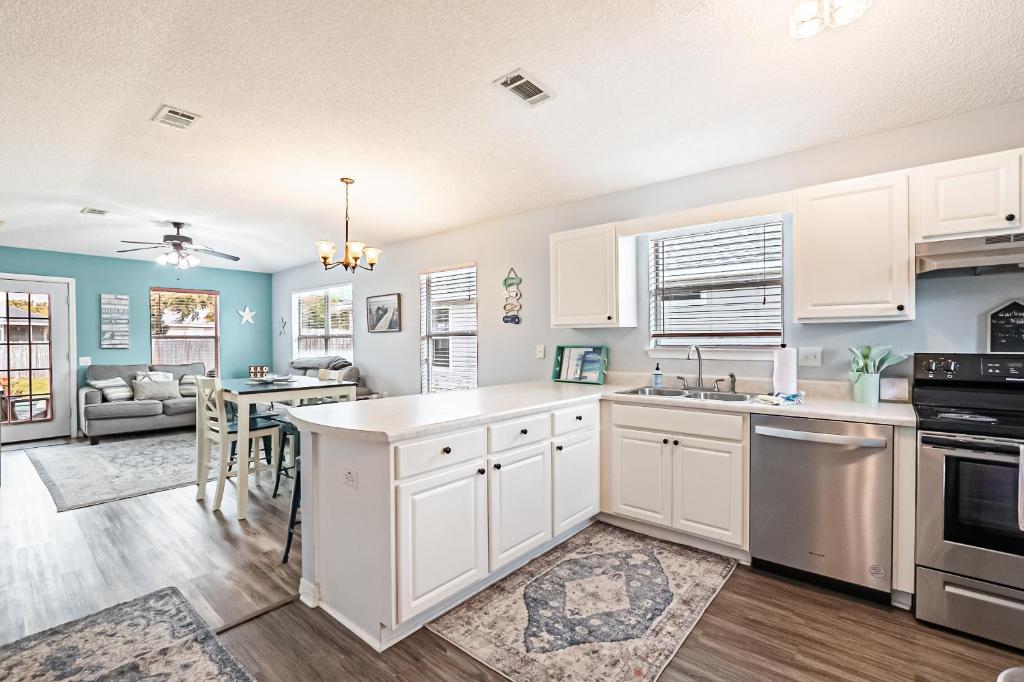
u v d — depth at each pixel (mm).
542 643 1925
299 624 2072
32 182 3420
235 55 1948
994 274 2344
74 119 2469
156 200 3914
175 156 2979
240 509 3287
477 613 2131
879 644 1904
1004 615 1872
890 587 2141
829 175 2777
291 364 6969
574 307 3547
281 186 3574
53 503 3588
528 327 4207
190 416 6270
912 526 2078
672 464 2756
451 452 2088
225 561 2648
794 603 2195
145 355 6723
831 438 2223
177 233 4812
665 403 2783
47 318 5969
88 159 3012
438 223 4645
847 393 2699
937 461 1995
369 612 1953
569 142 2789
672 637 1954
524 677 1739
